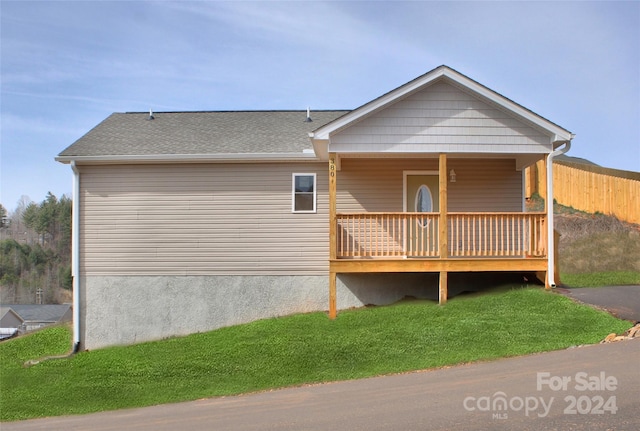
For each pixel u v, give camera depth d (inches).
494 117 521.0
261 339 473.7
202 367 425.4
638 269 675.4
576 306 460.1
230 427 287.9
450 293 582.6
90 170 581.6
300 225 577.6
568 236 828.6
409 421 269.7
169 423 309.1
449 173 590.6
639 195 815.1
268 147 586.9
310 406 312.8
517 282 577.0
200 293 575.5
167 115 717.3
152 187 579.8
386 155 552.7
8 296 1999.3
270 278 576.4
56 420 349.4
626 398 274.8
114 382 418.9
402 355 398.6
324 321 506.0
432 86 521.7
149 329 574.9
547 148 521.7
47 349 577.6
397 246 583.5
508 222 538.6
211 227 577.6
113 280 578.6
